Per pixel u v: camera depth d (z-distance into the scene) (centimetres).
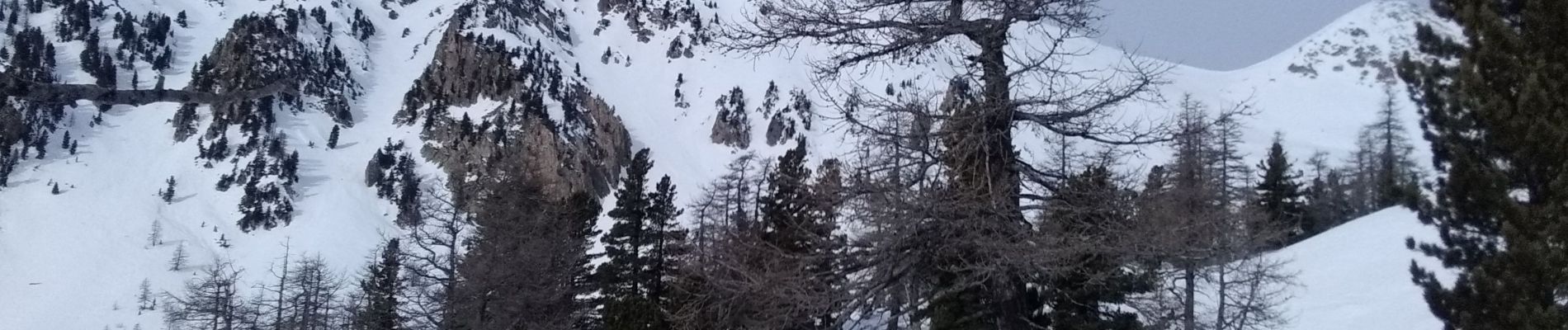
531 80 14462
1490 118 946
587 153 13088
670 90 16912
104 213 11175
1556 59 916
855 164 808
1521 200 948
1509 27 941
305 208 11494
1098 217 784
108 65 15812
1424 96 1046
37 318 8856
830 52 904
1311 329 2820
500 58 14788
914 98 798
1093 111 779
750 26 868
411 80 17000
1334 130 18600
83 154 12669
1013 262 740
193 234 10900
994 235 757
